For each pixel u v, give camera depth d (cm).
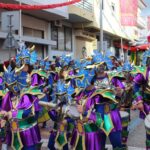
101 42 2294
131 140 861
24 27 1938
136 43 2430
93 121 515
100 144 526
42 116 834
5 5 1399
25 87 536
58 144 652
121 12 2923
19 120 518
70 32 2594
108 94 529
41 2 1894
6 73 544
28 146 521
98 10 2716
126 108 757
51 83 945
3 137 620
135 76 621
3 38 1616
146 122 597
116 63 806
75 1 1794
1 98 563
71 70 844
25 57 559
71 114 572
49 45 2177
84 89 538
